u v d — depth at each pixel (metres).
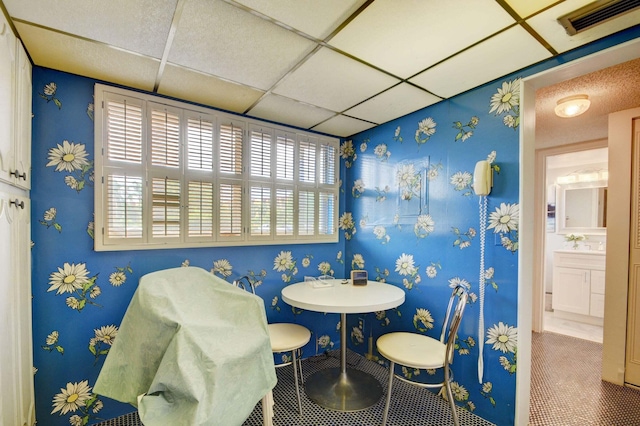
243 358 1.06
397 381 2.22
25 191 1.49
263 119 2.42
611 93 2.02
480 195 1.79
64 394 1.64
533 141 1.71
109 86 1.78
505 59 1.54
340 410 1.87
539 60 1.55
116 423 1.72
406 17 1.23
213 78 1.75
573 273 3.82
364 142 2.75
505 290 1.69
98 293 1.75
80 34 1.33
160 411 0.92
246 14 1.21
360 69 1.65
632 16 1.19
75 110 1.69
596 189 4.28
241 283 2.26
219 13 1.20
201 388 0.94
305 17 1.22
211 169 2.14
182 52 1.48
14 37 1.27
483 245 1.80
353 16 1.22
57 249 1.63
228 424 0.97
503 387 1.68
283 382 2.22
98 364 1.74
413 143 2.29
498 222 1.73
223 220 2.20
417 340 1.85
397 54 1.50
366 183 2.73
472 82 1.79
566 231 4.58
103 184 1.75
